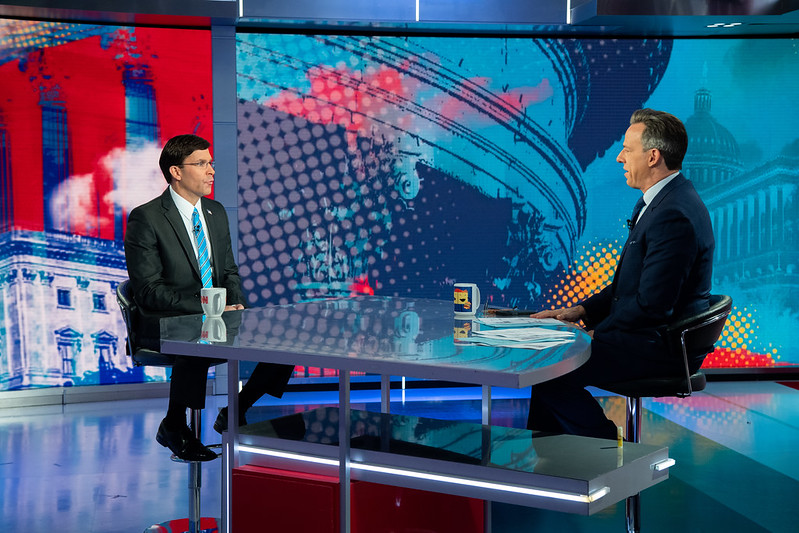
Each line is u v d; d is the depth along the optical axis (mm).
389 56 5426
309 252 5465
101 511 3457
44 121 5039
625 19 5016
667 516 3430
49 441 4457
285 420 2650
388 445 2344
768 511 3471
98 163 5145
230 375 2461
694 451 4285
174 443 3070
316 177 5430
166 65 5184
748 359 5812
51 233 5109
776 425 4762
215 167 5289
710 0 4895
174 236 3500
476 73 5500
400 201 5520
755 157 5680
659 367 2941
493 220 5594
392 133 5473
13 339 5109
